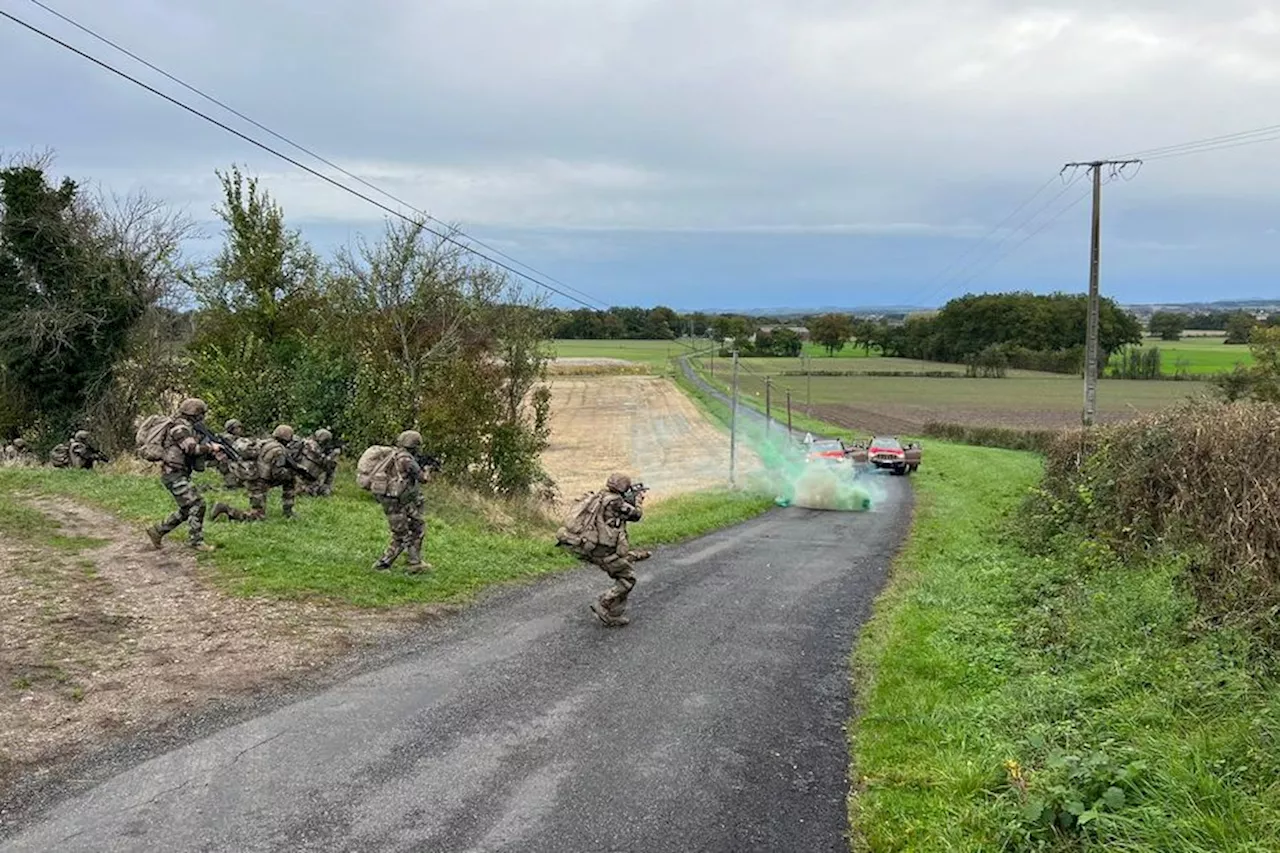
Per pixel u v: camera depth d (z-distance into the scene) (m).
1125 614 8.21
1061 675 7.49
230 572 10.11
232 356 20.48
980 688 7.50
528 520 17.45
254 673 7.29
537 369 22.30
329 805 5.11
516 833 4.88
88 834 4.67
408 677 7.43
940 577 12.67
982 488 30.73
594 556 9.38
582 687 7.40
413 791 5.33
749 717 6.86
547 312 23.66
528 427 21.98
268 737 6.04
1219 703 5.96
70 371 23.53
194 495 10.72
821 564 14.45
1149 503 10.95
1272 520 7.94
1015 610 10.24
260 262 22.23
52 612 8.25
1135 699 6.34
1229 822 4.39
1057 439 21.17
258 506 12.79
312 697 6.85
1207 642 7.06
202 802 5.08
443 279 22.38
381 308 21.77
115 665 7.19
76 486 15.12
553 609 10.14
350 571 10.63
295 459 13.14
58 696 6.48
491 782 5.50
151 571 9.94
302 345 21.08
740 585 12.25
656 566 13.58
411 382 18.98
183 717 6.32
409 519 10.91
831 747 6.34
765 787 5.61
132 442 23.78
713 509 22.30
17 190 22.28
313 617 8.91
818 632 9.66
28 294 22.98
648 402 69.94
